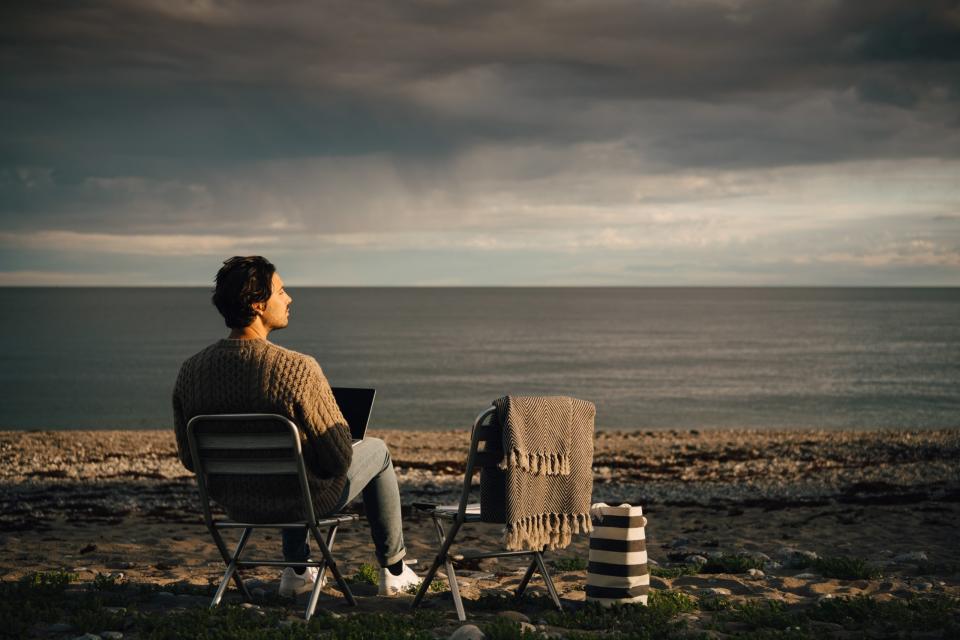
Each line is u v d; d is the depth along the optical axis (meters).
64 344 99.50
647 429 39.16
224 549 4.62
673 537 10.27
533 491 4.29
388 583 5.14
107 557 7.97
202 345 98.25
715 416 43.94
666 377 64.69
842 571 6.36
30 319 161.12
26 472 21.02
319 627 4.07
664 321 162.75
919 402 48.81
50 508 14.45
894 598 5.37
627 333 125.19
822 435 31.58
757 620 4.52
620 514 4.78
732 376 65.00
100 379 63.19
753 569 6.51
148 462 23.36
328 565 4.48
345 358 82.00
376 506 5.02
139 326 137.88
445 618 4.51
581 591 5.60
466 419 43.50
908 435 31.00
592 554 4.82
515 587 5.87
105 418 43.44
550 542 4.41
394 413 45.81
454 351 91.19
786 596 5.46
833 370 69.19
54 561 7.58
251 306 4.41
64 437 30.80
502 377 64.88
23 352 88.00
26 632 3.93
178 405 4.52
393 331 129.50
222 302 4.40
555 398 4.40
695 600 5.11
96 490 17.73
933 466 21.27
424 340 109.19
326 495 4.47
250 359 4.29
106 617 4.14
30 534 10.40
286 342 104.88
